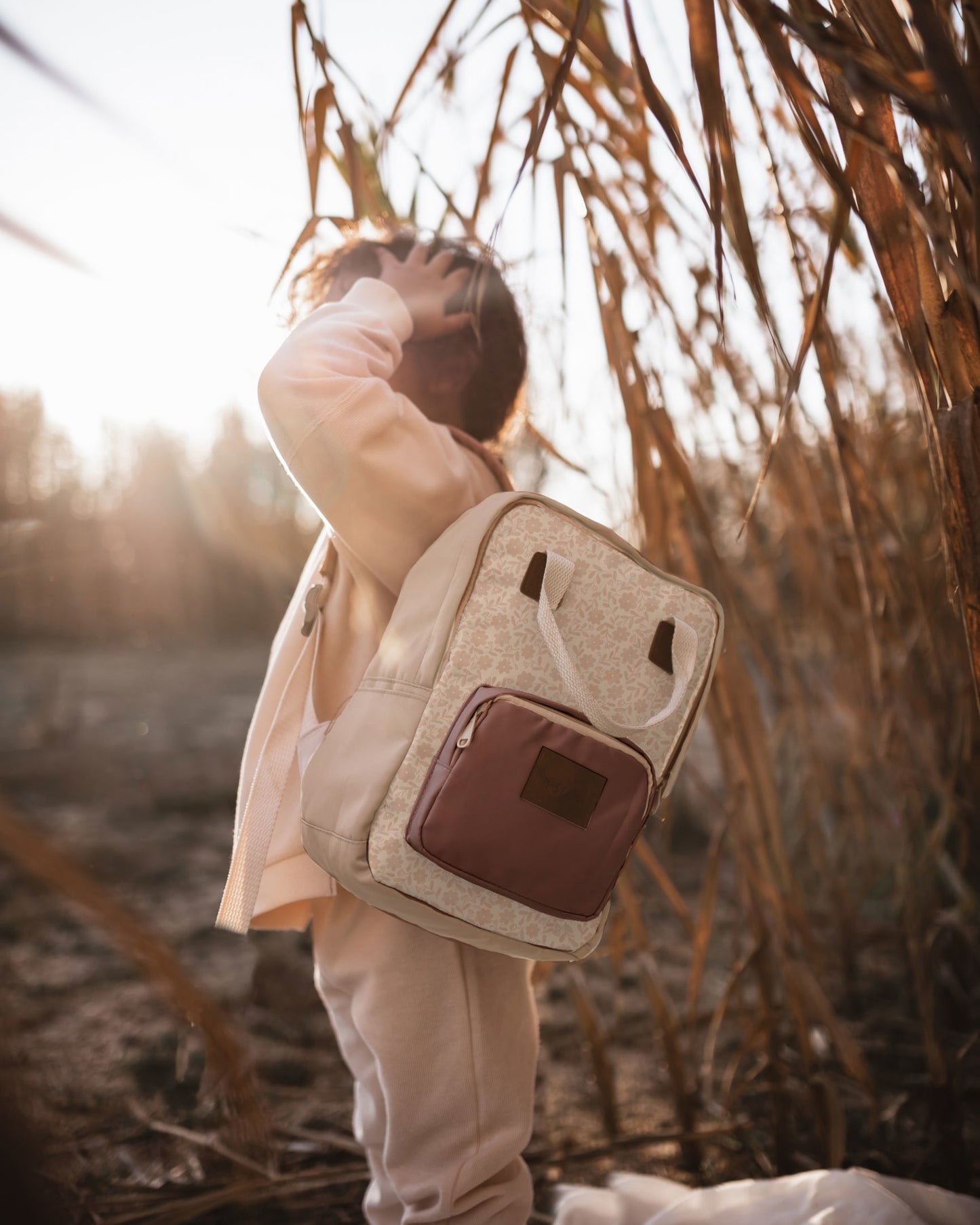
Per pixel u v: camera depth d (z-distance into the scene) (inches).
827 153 33.6
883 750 64.6
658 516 58.4
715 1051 82.7
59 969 97.6
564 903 38.1
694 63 32.5
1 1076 21.4
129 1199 57.1
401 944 43.1
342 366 40.1
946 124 25.1
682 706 41.5
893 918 101.7
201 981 97.4
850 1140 66.1
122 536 358.6
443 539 40.8
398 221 53.3
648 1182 56.9
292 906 48.0
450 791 36.8
